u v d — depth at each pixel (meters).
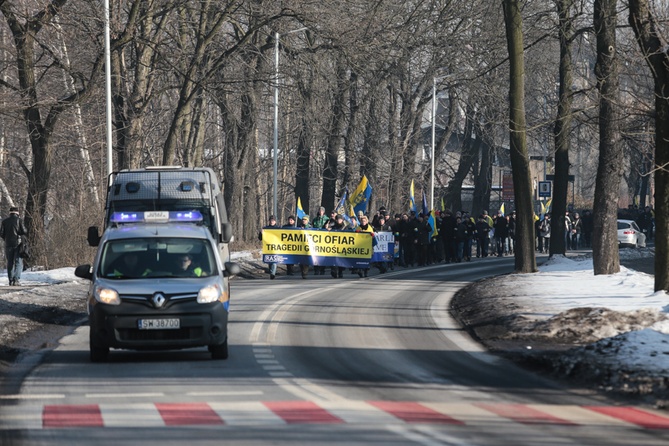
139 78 71.88
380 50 74.56
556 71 102.25
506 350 28.30
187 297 25.97
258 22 72.62
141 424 17.19
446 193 119.69
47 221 68.19
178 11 75.88
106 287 26.08
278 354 27.52
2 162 97.56
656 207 36.81
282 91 87.81
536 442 15.58
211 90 73.25
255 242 88.56
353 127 95.06
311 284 54.28
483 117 110.38
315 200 143.75
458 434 16.17
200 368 24.95
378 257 65.62
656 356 24.45
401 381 22.72
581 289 44.12
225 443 15.39
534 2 85.81
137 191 41.75
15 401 19.98
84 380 22.97
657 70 34.53
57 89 86.31
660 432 16.75
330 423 17.19
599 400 20.36
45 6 63.81
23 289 46.16
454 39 90.12
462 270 68.31
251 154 95.56
